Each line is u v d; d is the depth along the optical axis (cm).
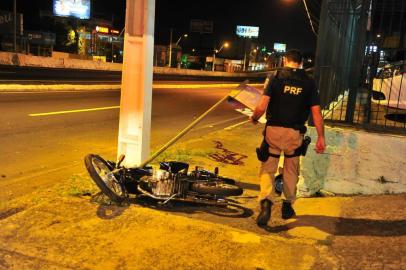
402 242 433
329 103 699
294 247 432
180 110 1694
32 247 406
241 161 842
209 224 476
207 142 1009
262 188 489
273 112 477
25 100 1453
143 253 407
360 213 518
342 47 749
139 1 595
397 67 835
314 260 407
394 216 497
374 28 664
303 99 471
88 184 589
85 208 501
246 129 1288
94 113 1341
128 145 621
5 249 400
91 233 440
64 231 441
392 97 836
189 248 420
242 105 545
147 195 526
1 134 930
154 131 1172
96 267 380
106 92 2039
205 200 534
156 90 2445
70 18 7600
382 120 759
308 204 566
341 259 408
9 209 503
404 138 559
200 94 2520
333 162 592
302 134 482
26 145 856
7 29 5662
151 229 456
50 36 6550
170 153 836
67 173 686
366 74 692
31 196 546
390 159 565
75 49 7531
